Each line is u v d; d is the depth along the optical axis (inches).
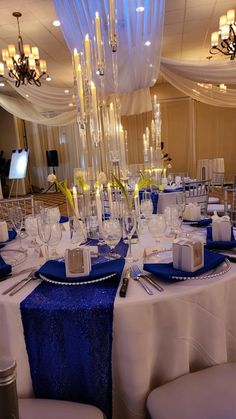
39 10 182.5
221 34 176.7
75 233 73.1
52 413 39.5
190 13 198.5
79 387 43.3
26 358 43.4
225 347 48.1
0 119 428.8
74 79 93.0
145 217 86.1
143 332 41.6
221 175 260.4
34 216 77.9
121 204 73.6
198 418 37.2
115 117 147.6
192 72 200.5
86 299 42.3
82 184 79.2
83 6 136.3
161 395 41.0
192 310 44.0
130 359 41.8
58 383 43.3
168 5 187.0
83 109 93.4
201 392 41.1
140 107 262.1
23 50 204.7
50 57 264.2
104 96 154.8
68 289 45.7
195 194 143.4
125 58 165.9
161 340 43.5
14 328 42.8
